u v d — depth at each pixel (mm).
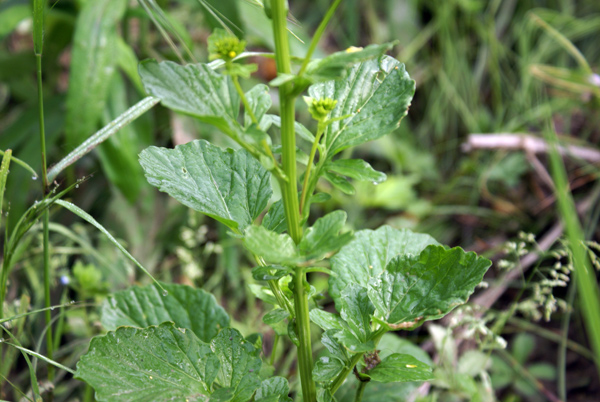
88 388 870
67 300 965
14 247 772
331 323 693
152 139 1158
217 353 694
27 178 1108
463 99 1593
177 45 1263
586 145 1421
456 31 1654
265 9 636
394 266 708
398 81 697
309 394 696
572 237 732
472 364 923
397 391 790
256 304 1156
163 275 1155
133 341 685
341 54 631
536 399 983
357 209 1313
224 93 646
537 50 1620
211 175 715
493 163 1407
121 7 1069
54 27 1251
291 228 661
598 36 1642
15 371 956
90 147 769
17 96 1353
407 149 1479
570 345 1055
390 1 1688
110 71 1050
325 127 660
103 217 1201
